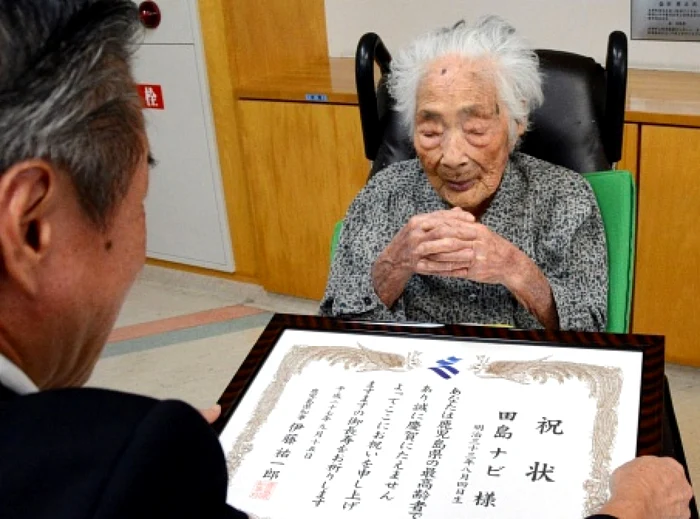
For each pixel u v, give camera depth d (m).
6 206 0.49
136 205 0.59
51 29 0.49
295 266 2.74
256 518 0.80
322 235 2.63
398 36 2.69
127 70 0.55
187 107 2.68
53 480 0.45
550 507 0.77
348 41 2.80
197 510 0.48
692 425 2.12
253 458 0.88
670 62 2.33
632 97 2.12
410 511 0.78
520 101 1.24
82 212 0.53
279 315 1.11
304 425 0.92
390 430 0.89
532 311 1.22
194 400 2.38
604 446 0.83
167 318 2.85
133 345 2.69
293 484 0.84
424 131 1.24
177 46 2.60
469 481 0.81
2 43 0.48
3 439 0.46
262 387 0.98
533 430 0.86
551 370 0.95
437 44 1.22
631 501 0.73
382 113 1.51
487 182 1.25
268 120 2.54
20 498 0.44
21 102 0.48
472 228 1.16
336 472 0.84
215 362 2.56
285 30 2.67
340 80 2.53
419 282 1.31
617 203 1.36
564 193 1.27
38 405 0.48
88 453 0.46
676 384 2.27
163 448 0.46
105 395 0.49
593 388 0.91
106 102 0.53
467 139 1.22
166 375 2.51
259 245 2.78
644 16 2.30
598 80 1.44
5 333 0.54
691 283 2.12
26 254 0.52
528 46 1.25
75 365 0.61
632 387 0.90
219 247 2.89
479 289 1.28
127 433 0.47
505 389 0.93
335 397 0.95
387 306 1.28
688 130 1.97
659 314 2.20
